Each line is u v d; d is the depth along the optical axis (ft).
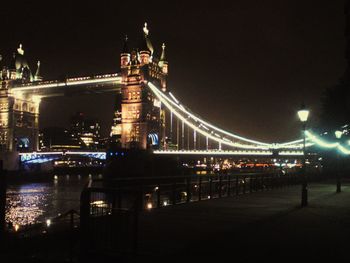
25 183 574.97
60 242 49.14
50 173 638.53
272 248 42.60
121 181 59.62
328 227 55.88
